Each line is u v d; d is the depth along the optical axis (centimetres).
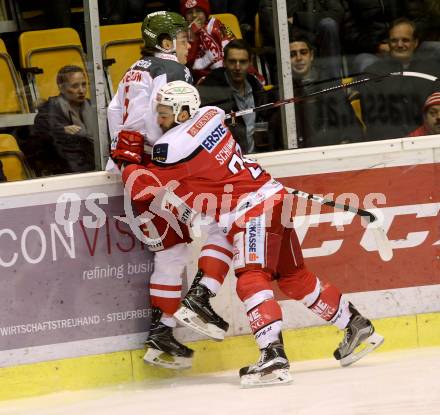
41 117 1518
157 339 1479
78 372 1484
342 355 1476
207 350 1535
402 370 1405
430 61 1634
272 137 1587
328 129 1598
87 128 1519
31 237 1459
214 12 1630
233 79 1584
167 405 1295
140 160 1441
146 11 1591
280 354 1371
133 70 1448
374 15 1606
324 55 1597
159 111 1411
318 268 1569
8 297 1453
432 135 1591
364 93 1606
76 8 1539
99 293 1489
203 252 1444
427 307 1603
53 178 1462
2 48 1542
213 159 1416
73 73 1520
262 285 1391
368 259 1582
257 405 1236
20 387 1462
